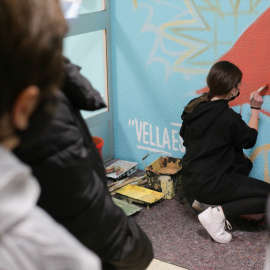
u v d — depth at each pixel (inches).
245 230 115.2
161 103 138.2
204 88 129.1
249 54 119.3
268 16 113.5
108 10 136.6
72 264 17.8
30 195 17.3
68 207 33.9
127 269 40.6
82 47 134.6
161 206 127.7
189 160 114.0
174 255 105.6
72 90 36.0
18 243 16.7
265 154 125.3
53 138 31.1
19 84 16.9
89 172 34.5
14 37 16.3
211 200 111.7
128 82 142.3
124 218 38.6
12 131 17.7
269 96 119.6
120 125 149.5
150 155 146.6
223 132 109.3
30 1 16.9
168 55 132.0
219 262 102.6
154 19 131.0
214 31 122.4
